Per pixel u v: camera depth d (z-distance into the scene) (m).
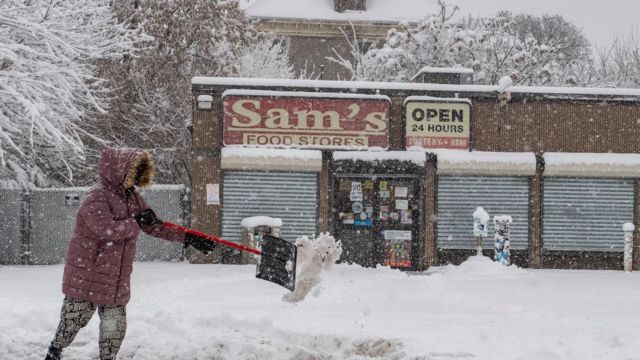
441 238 18.98
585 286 14.11
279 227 17.98
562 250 19.12
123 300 5.71
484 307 10.29
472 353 6.68
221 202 18.59
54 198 19.05
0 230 18.72
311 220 18.70
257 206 18.64
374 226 18.95
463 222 19.02
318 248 10.33
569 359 6.53
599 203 19.19
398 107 18.98
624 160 19.00
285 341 7.23
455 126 18.91
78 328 5.65
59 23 16.16
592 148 19.17
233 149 18.31
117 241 5.61
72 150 19.53
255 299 10.97
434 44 29.69
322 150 18.69
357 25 41.91
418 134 18.83
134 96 24.00
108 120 23.06
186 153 23.92
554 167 18.86
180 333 7.49
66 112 18.02
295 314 9.16
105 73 22.45
